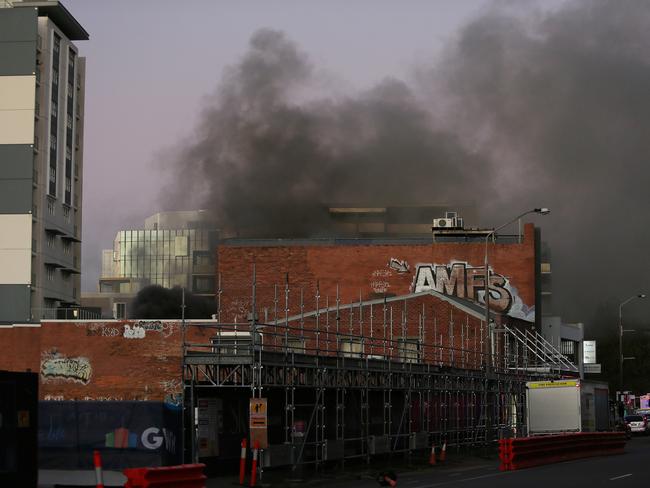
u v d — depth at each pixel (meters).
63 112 110.69
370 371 38.56
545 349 77.81
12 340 67.38
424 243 86.44
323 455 34.16
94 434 28.64
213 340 38.62
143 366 50.22
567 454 42.53
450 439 47.53
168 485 22.95
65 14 110.25
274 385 31.92
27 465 21.45
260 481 30.00
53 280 108.19
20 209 101.88
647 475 32.28
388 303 67.44
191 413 30.89
